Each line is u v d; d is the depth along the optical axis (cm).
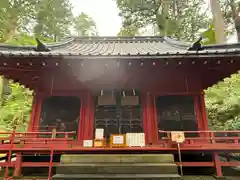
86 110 622
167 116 619
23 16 2003
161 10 1723
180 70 619
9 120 1388
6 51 522
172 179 442
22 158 600
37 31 2172
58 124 616
